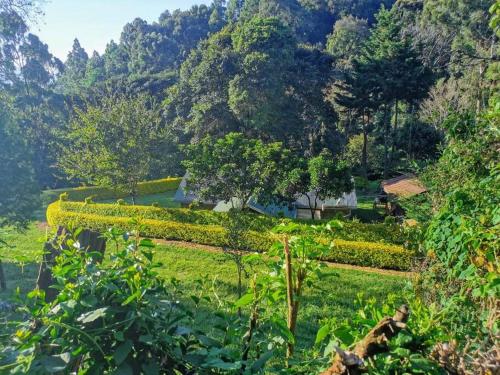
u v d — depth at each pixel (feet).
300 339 25.90
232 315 7.34
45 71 161.07
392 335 4.99
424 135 108.68
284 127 121.80
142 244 7.23
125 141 76.23
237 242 38.27
